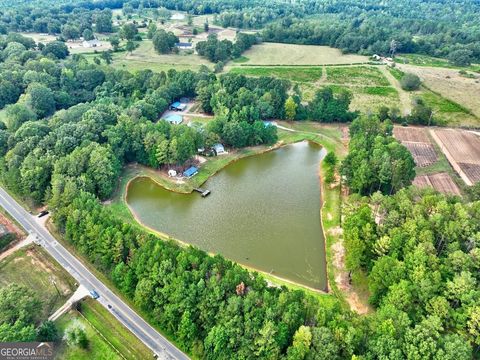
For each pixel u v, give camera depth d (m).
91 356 81.25
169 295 85.00
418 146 168.38
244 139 169.50
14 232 114.94
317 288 100.69
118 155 147.50
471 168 149.50
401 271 86.38
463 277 82.00
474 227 95.62
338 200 134.12
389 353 69.62
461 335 73.56
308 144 178.88
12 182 127.94
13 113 163.75
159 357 80.94
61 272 101.25
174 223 125.44
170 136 153.38
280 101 194.12
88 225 101.19
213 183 147.75
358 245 96.38
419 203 106.88
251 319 77.62
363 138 145.12
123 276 91.88
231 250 113.62
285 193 141.50
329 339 72.00
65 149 136.62
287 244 116.38
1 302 81.31
